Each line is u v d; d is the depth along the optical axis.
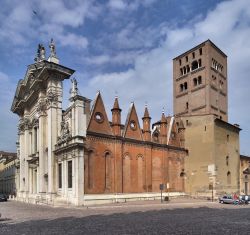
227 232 20.66
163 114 65.56
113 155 53.69
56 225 25.25
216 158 65.31
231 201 55.25
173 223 25.92
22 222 28.06
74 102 49.22
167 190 62.53
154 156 61.44
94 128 51.69
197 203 53.03
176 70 84.00
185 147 69.00
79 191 46.44
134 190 56.34
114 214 34.22
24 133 71.31
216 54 80.25
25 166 68.12
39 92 59.28
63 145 51.12
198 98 76.81
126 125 57.22
